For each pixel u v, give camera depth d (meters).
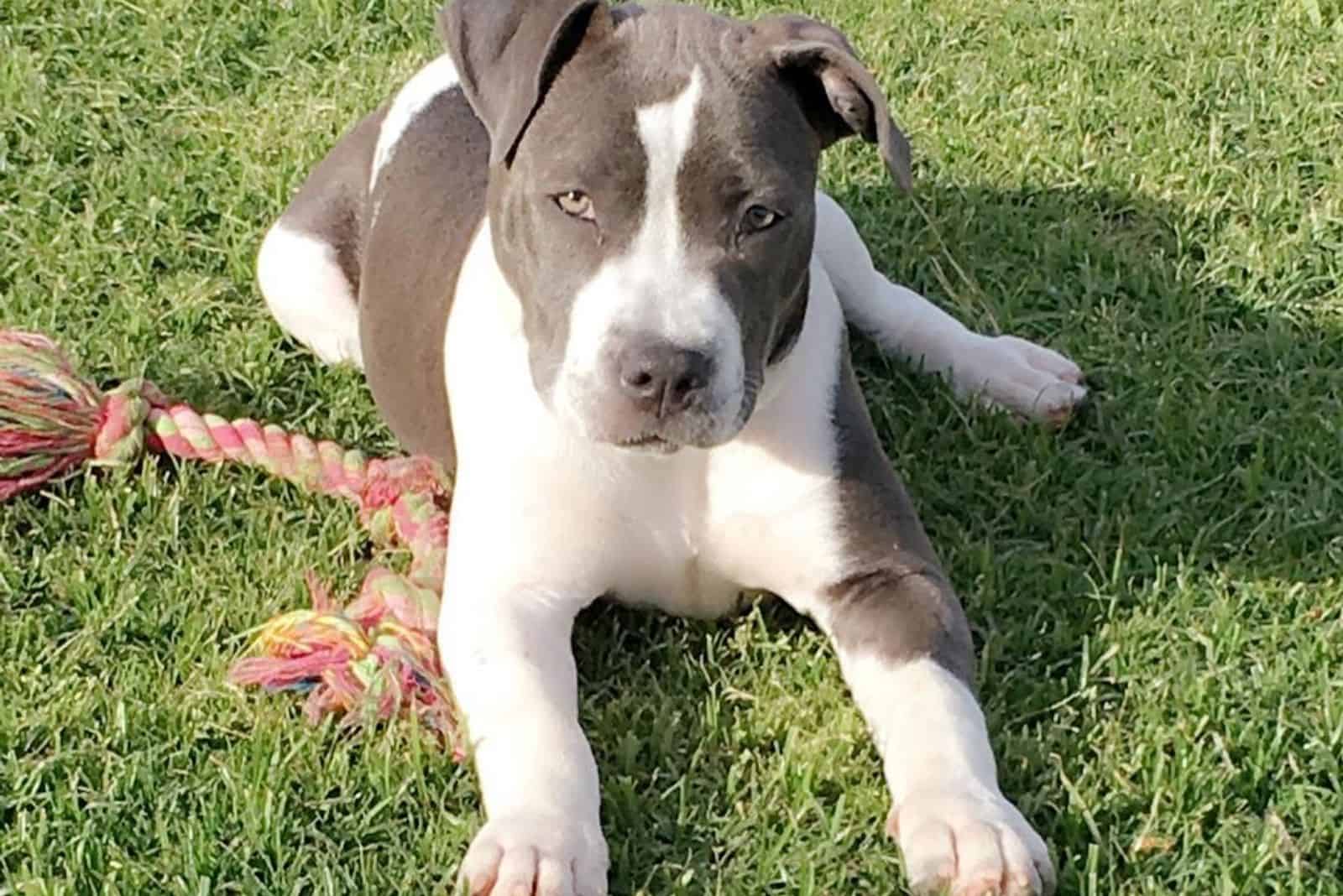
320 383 1.77
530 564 1.54
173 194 1.94
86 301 1.83
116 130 2.03
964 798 1.42
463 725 1.47
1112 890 1.42
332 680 1.50
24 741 1.50
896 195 1.94
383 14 2.18
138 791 1.46
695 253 1.46
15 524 1.64
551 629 1.53
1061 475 1.69
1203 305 1.83
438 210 1.69
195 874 1.42
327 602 1.58
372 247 1.73
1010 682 1.53
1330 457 1.69
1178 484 1.68
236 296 1.85
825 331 1.57
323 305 1.77
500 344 1.55
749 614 1.59
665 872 1.43
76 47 2.13
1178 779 1.46
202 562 1.61
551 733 1.45
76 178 1.96
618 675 1.56
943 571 1.57
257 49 2.15
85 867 1.42
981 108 2.05
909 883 1.40
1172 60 2.12
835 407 1.56
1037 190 1.96
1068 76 2.09
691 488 1.54
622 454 1.52
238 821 1.45
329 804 1.46
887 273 1.88
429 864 1.43
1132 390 1.75
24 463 1.64
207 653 1.55
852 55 1.49
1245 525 1.65
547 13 1.47
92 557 1.61
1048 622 1.58
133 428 1.66
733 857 1.44
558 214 1.47
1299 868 1.42
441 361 1.64
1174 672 1.54
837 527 1.54
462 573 1.54
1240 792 1.47
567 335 1.46
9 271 1.85
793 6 2.20
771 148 1.46
